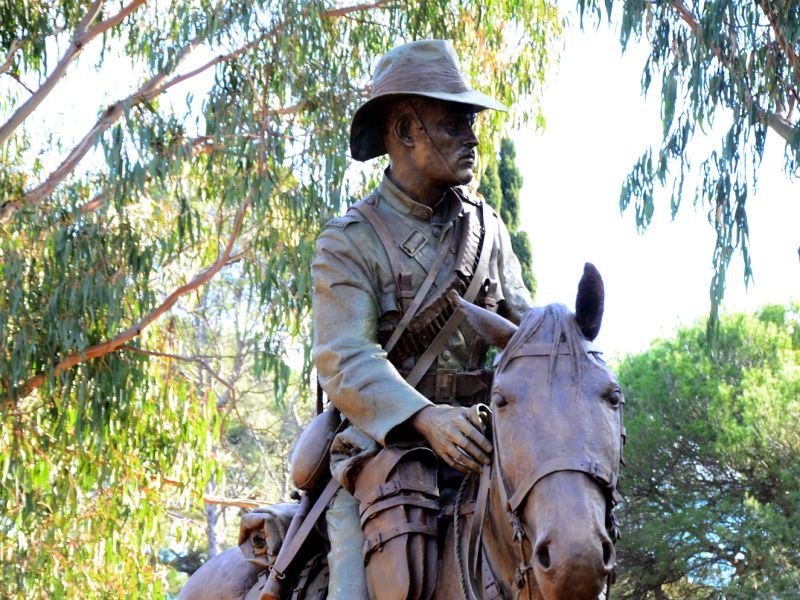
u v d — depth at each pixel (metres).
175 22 10.85
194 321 16.44
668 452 15.84
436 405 3.11
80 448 10.84
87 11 11.87
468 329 3.40
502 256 3.57
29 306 10.08
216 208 12.47
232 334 18.80
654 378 16.64
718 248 8.52
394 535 3.03
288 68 10.29
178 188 10.12
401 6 11.34
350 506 3.27
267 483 19.53
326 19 10.80
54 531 10.94
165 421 11.52
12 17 11.47
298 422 18.09
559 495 2.53
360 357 3.20
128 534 11.41
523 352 2.74
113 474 11.12
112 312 9.82
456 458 2.94
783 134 9.08
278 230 10.33
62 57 11.72
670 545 14.91
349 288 3.29
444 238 3.42
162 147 9.83
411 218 3.43
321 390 3.57
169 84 11.77
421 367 3.34
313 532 3.39
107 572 11.27
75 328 9.86
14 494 10.87
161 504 11.59
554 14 11.89
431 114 3.43
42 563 11.08
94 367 10.55
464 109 3.47
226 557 4.08
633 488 15.77
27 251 10.29
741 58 8.63
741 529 14.31
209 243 12.21
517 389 2.69
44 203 10.30
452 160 3.42
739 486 15.45
